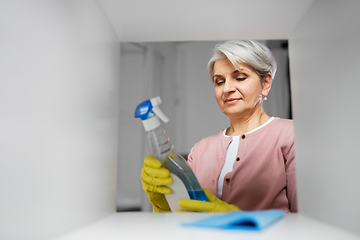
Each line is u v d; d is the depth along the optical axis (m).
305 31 0.74
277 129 1.14
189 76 1.18
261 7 0.70
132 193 1.14
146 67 1.19
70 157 0.51
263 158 1.12
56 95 0.46
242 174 1.12
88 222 0.59
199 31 0.86
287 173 1.10
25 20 0.38
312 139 0.69
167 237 0.39
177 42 1.19
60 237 0.44
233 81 1.15
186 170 0.74
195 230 0.43
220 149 1.16
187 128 1.18
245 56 1.13
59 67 0.47
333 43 0.58
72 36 0.53
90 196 0.61
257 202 1.11
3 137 0.33
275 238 0.38
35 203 0.40
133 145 1.16
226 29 0.84
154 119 0.75
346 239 0.41
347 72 0.52
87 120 0.60
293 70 0.86
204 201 0.75
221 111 1.17
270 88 1.16
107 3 0.68
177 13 0.73
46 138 0.43
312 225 0.53
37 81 0.41
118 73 0.90
